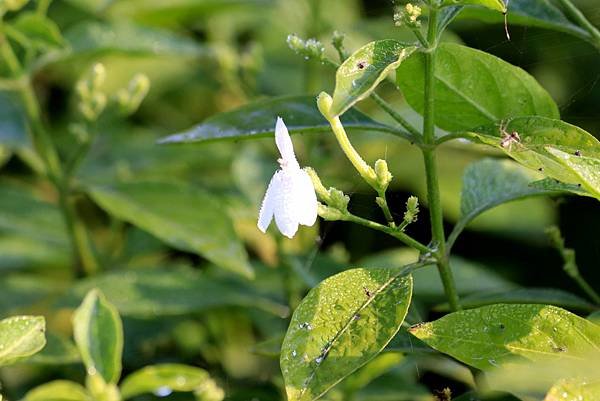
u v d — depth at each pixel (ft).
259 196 2.03
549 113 1.51
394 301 1.41
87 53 1.94
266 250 2.05
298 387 1.38
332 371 1.39
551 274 1.97
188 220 1.83
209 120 1.57
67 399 1.55
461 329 1.41
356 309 1.41
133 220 1.83
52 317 2.04
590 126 1.86
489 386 1.54
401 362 1.77
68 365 1.87
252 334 2.05
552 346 1.40
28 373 1.89
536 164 1.40
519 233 2.05
